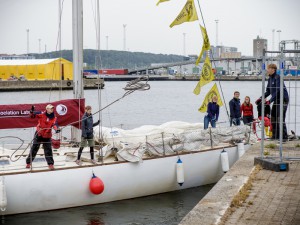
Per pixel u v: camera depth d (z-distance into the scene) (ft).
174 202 42.42
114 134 44.34
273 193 31.07
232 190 31.63
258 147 46.37
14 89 204.03
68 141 49.29
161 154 43.78
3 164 39.65
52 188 38.01
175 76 407.44
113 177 40.63
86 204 40.04
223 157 46.88
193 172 45.60
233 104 54.08
